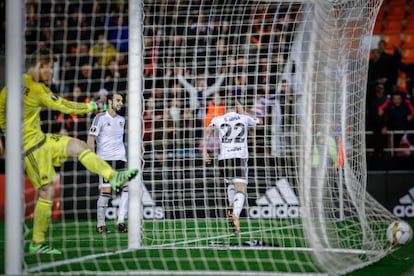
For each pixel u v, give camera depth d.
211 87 31.56
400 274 16.91
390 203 32.78
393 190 32.78
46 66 18.56
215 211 28.17
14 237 15.14
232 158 25.14
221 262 18.05
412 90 37.62
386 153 35.44
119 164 27.75
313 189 16.88
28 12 36.34
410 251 21.30
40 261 18.22
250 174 31.48
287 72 24.02
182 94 31.61
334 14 19.08
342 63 20.30
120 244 22.53
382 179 32.81
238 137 25.25
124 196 26.34
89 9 37.69
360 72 20.58
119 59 36.56
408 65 38.69
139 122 20.50
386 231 21.20
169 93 31.55
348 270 16.95
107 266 17.23
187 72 32.47
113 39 37.34
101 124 26.95
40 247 18.97
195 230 25.83
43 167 18.39
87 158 17.78
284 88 30.53
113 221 31.19
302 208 16.53
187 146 31.17
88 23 37.47
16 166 15.19
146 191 31.14
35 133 18.44
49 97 18.20
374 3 20.45
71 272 15.93
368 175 32.81
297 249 20.48
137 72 20.41
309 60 16.52
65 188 32.16
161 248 20.78
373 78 37.47
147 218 31.20
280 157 28.44
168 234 25.28
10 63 15.23
